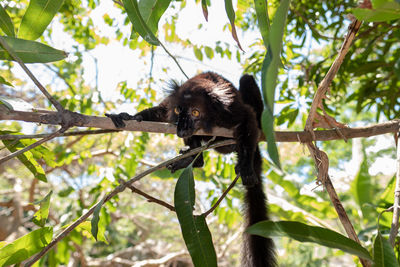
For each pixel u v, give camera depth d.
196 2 4.80
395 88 5.07
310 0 5.28
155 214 10.91
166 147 8.32
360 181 1.52
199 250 2.36
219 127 3.60
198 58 5.56
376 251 2.25
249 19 5.68
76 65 5.85
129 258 10.76
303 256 8.00
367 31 4.31
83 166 9.08
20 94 7.49
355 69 5.00
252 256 3.20
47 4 2.66
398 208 2.46
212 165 5.59
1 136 2.29
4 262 2.63
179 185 2.53
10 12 5.07
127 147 5.70
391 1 1.82
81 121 2.49
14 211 6.91
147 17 2.76
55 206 8.64
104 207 5.29
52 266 4.71
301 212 5.05
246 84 4.38
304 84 4.95
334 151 9.37
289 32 5.46
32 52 2.58
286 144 8.94
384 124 3.20
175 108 3.77
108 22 5.34
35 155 3.27
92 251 11.32
